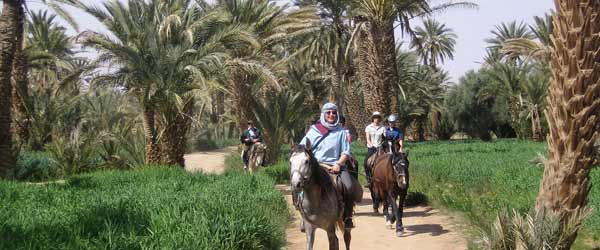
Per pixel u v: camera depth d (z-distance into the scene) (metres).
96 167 24.56
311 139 7.71
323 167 7.38
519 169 17.80
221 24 22.67
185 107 22.09
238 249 7.85
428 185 15.91
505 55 29.31
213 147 53.66
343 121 10.52
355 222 11.90
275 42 28.77
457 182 16.36
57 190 13.30
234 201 10.24
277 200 12.33
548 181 7.09
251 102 26.64
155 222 8.09
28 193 12.68
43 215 8.88
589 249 8.72
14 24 19.70
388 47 25.48
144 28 20.97
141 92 21.20
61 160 23.88
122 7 20.78
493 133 70.25
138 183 15.29
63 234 7.38
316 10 28.91
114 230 7.20
